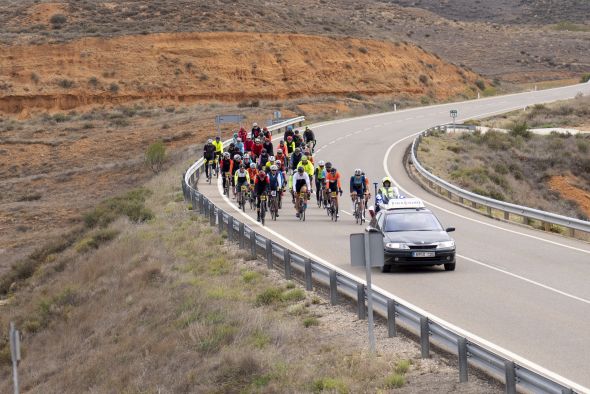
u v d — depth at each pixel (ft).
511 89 402.72
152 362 56.24
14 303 101.76
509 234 97.45
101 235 115.65
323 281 64.69
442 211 117.70
